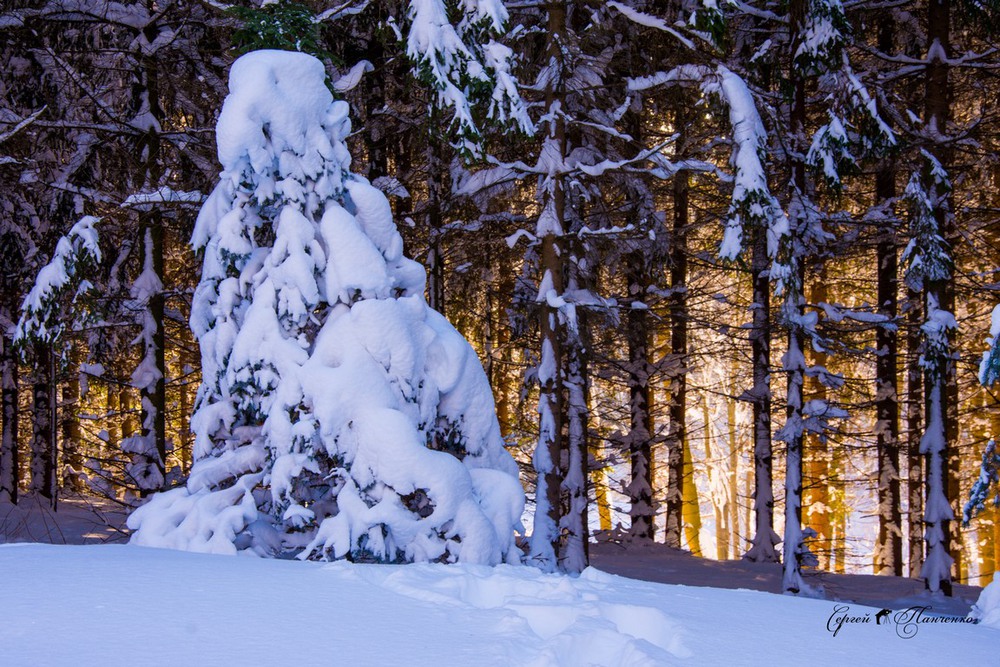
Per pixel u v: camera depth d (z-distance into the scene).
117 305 13.78
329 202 7.38
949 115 19.09
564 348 14.31
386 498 6.44
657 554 19.00
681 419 21.09
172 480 13.92
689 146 16.77
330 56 9.05
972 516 6.32
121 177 13.83
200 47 14.01
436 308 17.17
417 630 3.48
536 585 4.52
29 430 27.92
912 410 19.28
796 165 14.91
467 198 14.80
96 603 3.55
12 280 18.97
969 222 20.22
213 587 4.07
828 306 14.78
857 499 30.73
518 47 13.91
